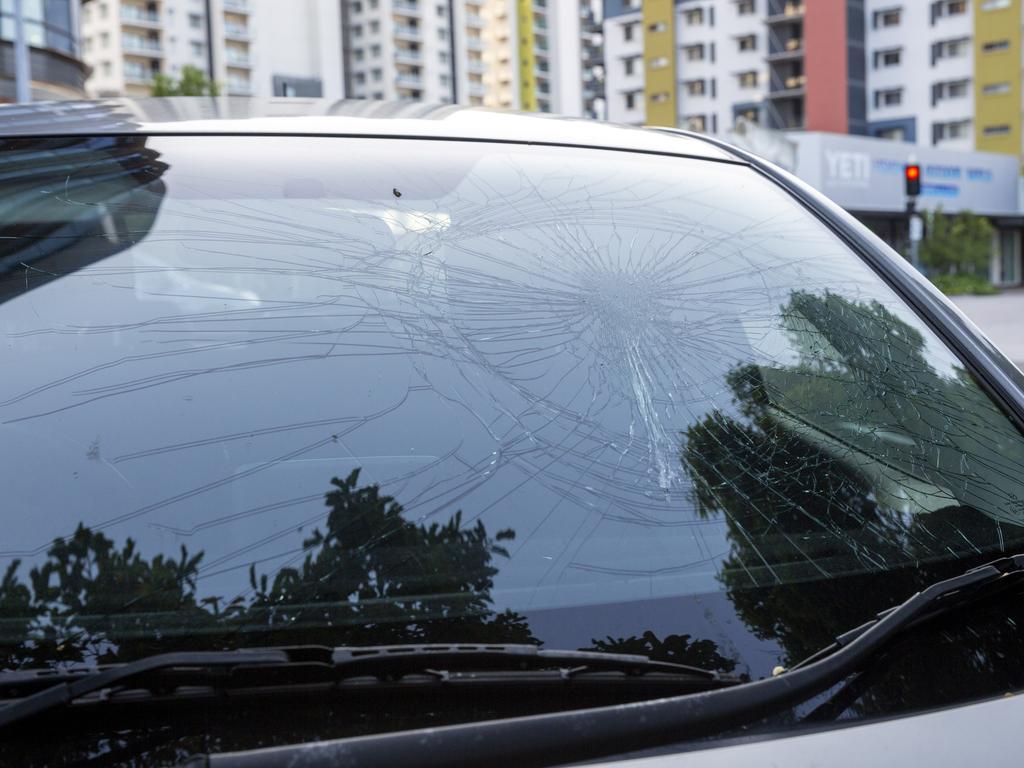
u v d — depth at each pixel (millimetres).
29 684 791
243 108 1415
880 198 43594
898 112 67688
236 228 1147
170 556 883
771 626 901
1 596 847
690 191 1383
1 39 22984
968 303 33688
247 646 836
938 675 858
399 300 1111
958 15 64750
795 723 793
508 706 806
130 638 830
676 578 930
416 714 792
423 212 1226
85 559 874
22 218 1114
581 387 1076
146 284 1076
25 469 921
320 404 1005
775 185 1464
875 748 763
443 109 1528
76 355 1009
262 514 917
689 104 75312
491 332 1106
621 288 1192
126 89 109000
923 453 1107
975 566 997
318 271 1119
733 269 1264
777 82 71750
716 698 783
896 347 1215
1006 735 786
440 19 128875
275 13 115562
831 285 1280
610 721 752
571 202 1303
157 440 955
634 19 77625
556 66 137375
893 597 952
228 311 1065
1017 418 1165
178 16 111000
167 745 757
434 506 948
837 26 66812
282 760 695
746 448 1068
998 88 63906
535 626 870
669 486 1012
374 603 872
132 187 1178
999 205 51844
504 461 994
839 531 1006
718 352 1158
